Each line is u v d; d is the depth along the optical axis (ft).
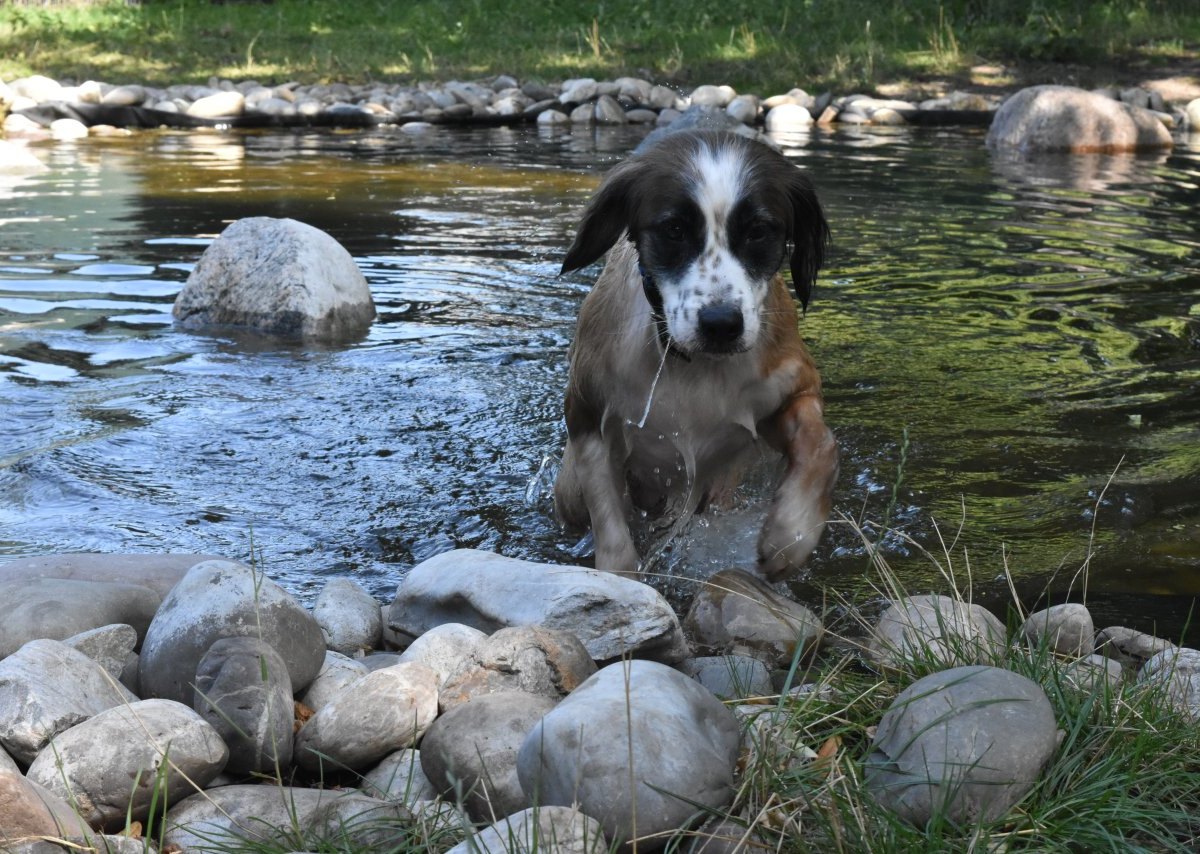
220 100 49.70
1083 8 68.03
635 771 8.14
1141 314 23.66
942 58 60.70
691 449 14.01
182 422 18.11
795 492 13.16
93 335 22.27
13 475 15.96
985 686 9.08
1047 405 18.90
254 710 9.24
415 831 8.24
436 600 11.71
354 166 39.75
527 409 18.92
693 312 12.58
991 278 26.32
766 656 11.82
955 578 13.65
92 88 49.75
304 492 15.88
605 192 13.70
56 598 10.84
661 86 54.75
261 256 23.50
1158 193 35.65
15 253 27.55
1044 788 8.76
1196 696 10.27
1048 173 39.06
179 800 8.80
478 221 31.65
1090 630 11.69
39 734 8.90
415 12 73.00
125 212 31.86
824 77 57.77
